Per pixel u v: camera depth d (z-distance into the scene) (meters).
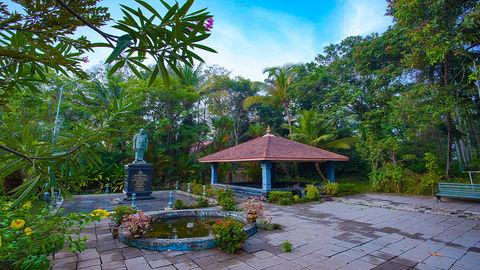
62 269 4.25
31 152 1.95
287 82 20.25
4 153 1.84
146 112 18.53
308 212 8.91
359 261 4.50
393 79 14.51
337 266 4.30
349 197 12.20
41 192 1.92
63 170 2.12
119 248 5.24
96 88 14.99
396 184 13.56
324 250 5.05
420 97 11.84
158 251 5.05
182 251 5.04
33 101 11.13
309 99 21.55
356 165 21.59
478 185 9.24
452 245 5.32
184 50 1.52
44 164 1.97
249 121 25.53
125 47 1.33
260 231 6.42
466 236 5.95
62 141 2.13
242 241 5.04
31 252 3.10
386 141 14.09
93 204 11.04
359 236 5.98
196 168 19.06
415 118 11.99
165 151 19.00
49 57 1.43
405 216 8.14
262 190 11.94
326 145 18.84
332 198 11.99
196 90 21.05
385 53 14.52
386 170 14.20
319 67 21.06
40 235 3.50
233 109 23.91
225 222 5.35
